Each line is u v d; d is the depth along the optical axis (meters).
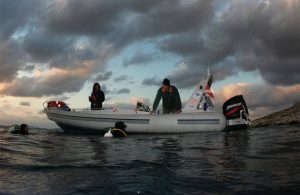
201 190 3.77
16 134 11.46
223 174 4.50
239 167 4.95
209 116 11.95
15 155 6.29
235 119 12.03
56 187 3.86
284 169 4.68
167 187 3.89
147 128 12.09
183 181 4.16
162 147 7.70
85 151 7.06
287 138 8.20
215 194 3.62
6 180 4.18
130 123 12.17
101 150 7.22
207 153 6.50
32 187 3.86
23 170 4.80
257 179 4.16
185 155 6.30
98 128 12.60
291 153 6.05
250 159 5.59
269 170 4.65
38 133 12.54
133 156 6.23
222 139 9.12
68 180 4.19
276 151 6.34
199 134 11.30
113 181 4.15
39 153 6.70
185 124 11.96
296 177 4.21
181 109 12.62
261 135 9.35
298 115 12.71
